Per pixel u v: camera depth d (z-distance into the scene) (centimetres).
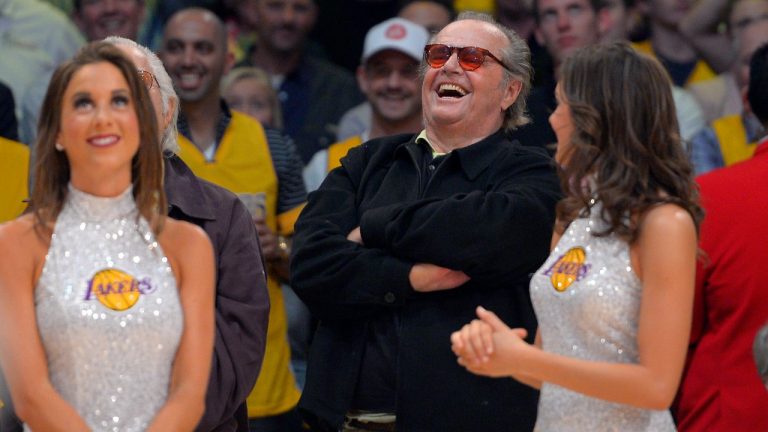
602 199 1060
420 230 1324
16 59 2175
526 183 1372
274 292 1816
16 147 1784
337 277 1350
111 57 1049
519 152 1412
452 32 1442
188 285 1073
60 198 1061
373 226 1356
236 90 2142
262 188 1827
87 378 1028
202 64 1844
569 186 1103
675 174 1061
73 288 1033
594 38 2130
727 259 1344
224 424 1234
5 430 1270
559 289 1083
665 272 1030
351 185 1451
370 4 2380
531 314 1360
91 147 1033
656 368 1023
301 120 2295
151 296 1043
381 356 1359
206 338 1069
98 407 1029
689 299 1036
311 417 1414
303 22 2312
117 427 1030
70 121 1034
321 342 1404
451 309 1347
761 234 1341
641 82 1073
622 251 1062
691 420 1372
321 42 2388
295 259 1388
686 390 1375
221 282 1252
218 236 1263
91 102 1036
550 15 2122
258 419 1789
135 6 2280
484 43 1430
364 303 1345
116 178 1053
